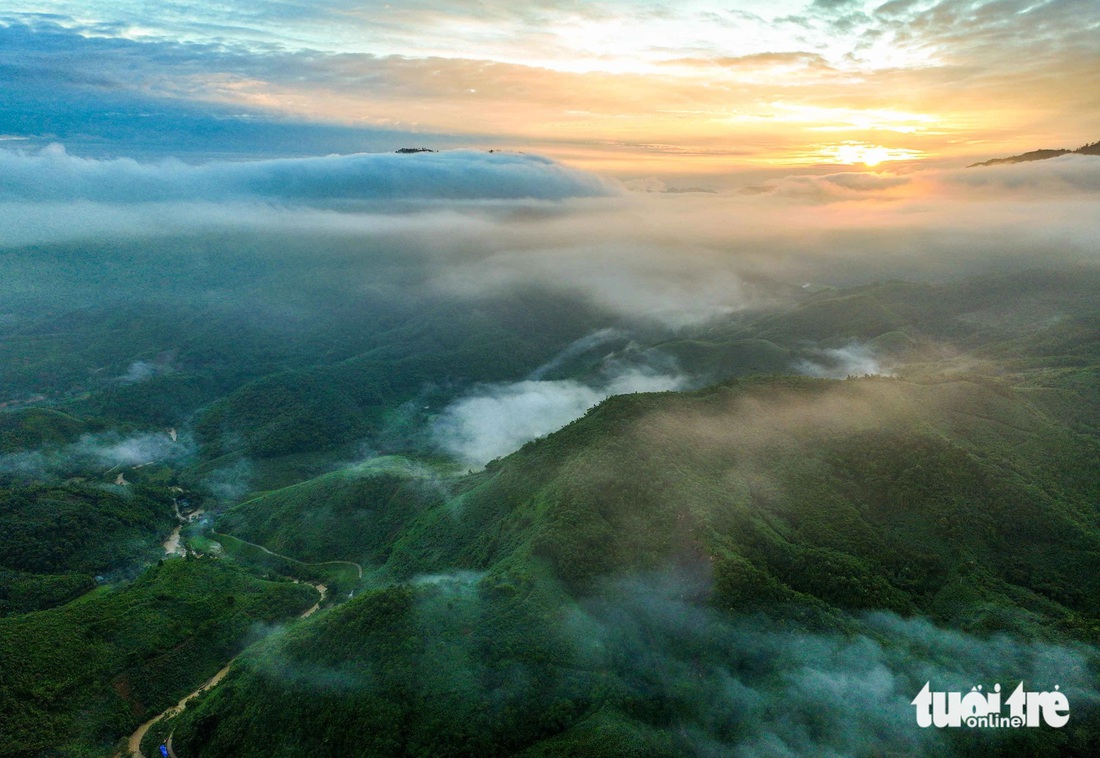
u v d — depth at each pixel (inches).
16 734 3690.9
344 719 3164.4
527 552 4065.0
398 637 3425.2
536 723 3139.8
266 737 3334.2
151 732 3939.5
